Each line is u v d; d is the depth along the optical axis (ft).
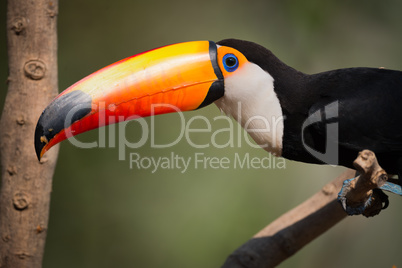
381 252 56.65
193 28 56.85
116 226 54.44
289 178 55.06
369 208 26.86
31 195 25.70
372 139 26.48
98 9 56.24
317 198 30.86
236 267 30.17
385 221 57.16
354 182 23.71
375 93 26.66
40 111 25.80
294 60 55.57
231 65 27.81
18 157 25.63
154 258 53.83
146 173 54.70
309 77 27.76
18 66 25.61
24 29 25.44
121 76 27.43
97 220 54.54
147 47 56.39
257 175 54.60
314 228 30.32
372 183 22.26
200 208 53.83
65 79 54.70
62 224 54.08
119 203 54.60
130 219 54.44
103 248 54.29
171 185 54.44
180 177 54.44
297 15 55.67
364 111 26.37
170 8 56.90
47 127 25.64
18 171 25.63
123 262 53.93
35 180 25.77
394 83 26.89
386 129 26.35
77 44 55.62
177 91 27.76
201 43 28.48
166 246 53.72
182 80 27.68
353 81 27.20
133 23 56.44
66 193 54.34
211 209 53.62
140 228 54.24
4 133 25.68
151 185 54.65
